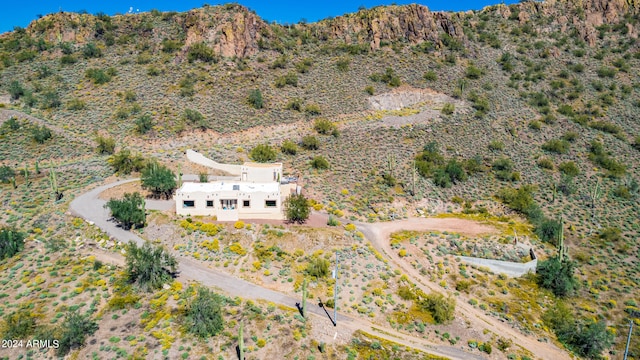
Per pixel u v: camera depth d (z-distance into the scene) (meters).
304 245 57.62
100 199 67.12
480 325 49.16
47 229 58.97
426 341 46.09
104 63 113.06
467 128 99.31
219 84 105.06
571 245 66.50
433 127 98.31
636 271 61.38
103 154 83.31
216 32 117.38
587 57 134.00
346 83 112.69
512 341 47.41
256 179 70.56
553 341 48.81
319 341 42.66
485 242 62.53
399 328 47.28
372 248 59.28
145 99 98.31
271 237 58.34
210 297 43.94
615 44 139.88
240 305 46.41
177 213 61.88
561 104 113.56
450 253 60.56
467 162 85.94
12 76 106.75
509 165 86.12
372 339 44.34
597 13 149.50
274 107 101.12
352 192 73.69
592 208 76.50
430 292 53.25
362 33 134.25
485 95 113.06
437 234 64.06
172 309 44.84
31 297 45.84
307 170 79.50
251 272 52.97
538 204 76.62
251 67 112.88
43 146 83.56
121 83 104.00
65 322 40.97
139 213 58.97
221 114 96.06
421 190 76.31
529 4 155.12
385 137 93.31
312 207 67.69
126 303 45.19
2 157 79.12
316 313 47.16
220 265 53.81
